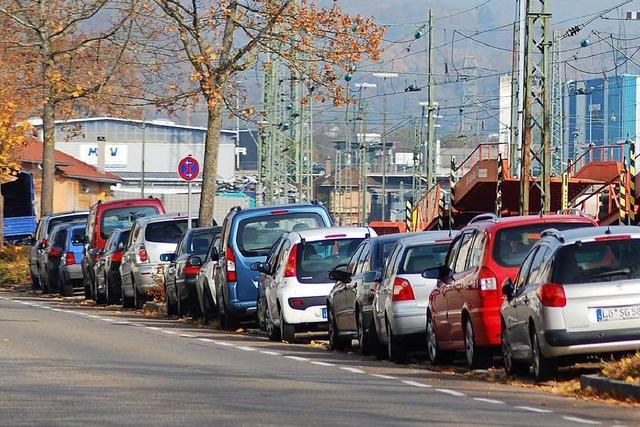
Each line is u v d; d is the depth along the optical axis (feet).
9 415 90.99
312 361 141.59
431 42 396.98
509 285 120.88
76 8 303.89
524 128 248.32
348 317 158.10
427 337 138.51
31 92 332.39
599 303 110.32
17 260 399.03
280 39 261.24
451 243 140.56
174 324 211.20
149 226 248.11
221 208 650.02
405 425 85.20
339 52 260.83
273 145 473.67
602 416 90.99
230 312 192.44
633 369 104.99
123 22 283.59
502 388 111.34
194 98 276.21
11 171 362.94
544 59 247.50
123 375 119.75
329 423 86.12
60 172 621.72
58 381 113.91
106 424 86.28
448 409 94.94
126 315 234.99
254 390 107.55
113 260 263.70
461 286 129.08
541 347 111.86
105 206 289.74
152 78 284.61
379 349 148.25
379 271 150.00
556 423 86.63
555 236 115.03
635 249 112.27
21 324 196.44
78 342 161.79
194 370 126.00
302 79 267.39
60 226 319.27
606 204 305.12
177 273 224.74
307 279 169.58
